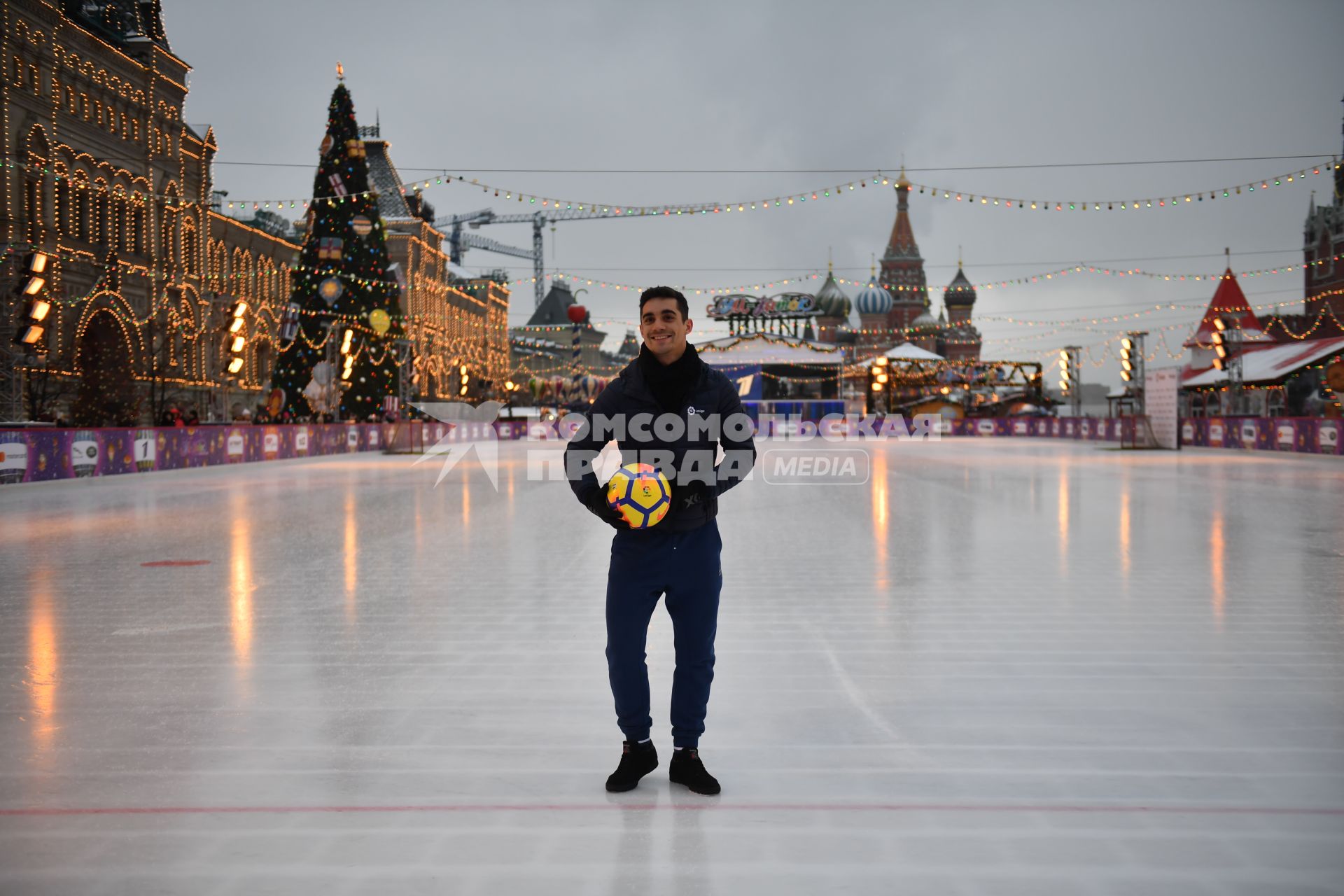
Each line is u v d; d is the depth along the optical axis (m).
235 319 28.66
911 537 10.64
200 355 44.09
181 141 42.22
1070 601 6.89
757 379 64.38
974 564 8.65
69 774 3.50
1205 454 31.58
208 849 2.86
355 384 39.41
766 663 5.15
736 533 10.99
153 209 39.97
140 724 4.12
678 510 3.35
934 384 57.66
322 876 2.68
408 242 70.94
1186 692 4.55
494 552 9.72
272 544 10.40
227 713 4.29
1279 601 6.83
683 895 2.56
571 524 12.28
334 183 38.81
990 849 2.84
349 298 38.88
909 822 3.04
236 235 49.09
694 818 3.08
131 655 5.39
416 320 67.06
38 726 4.09
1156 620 6.24
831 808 3.16
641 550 3.33
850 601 6.91
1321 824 3.02
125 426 34.78
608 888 2.60
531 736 3.95
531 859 2.79
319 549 9.98
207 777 3.47
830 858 2.79
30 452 18.98
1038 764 3.57
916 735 3.92
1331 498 15.19
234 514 13.75
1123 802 3.20
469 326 87.75
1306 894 2.57
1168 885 2.62
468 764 3.61
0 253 27.89
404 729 4.05
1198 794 3.27
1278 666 5.04
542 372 100.88
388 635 5.91
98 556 9.47
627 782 3.32
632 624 3.35
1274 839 2.91
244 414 37.19
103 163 36.28
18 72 31.56
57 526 12.28
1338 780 3.40
